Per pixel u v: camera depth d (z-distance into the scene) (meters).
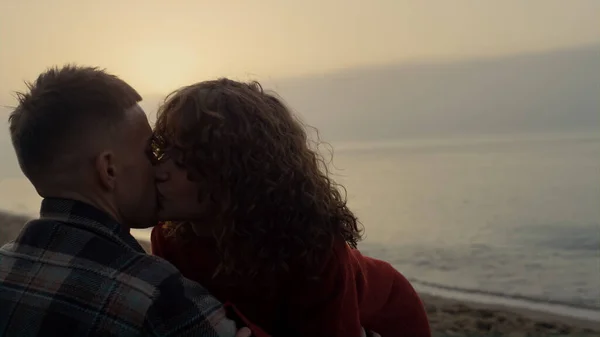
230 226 1.63
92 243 1.45
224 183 1.60
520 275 8.73
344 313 1.72
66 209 1.49
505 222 13.28
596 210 13.95
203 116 1.61
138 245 1.56
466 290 7.61
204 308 1.48
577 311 6.14
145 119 1.64
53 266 1.44
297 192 1.66
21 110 1.51
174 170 1.65
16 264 1.48
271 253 1.64
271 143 1.64
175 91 1.73
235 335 1.54
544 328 5.44
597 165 21.97
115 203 1.56
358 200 17.38
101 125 1.51
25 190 17.59
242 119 1.62
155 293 1.41
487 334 5.28
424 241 11.77
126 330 1.36
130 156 1.57
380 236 12.45
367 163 27.42
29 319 1.40
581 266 9.20
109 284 1.40
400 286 2.14
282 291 1.73
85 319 1.37
